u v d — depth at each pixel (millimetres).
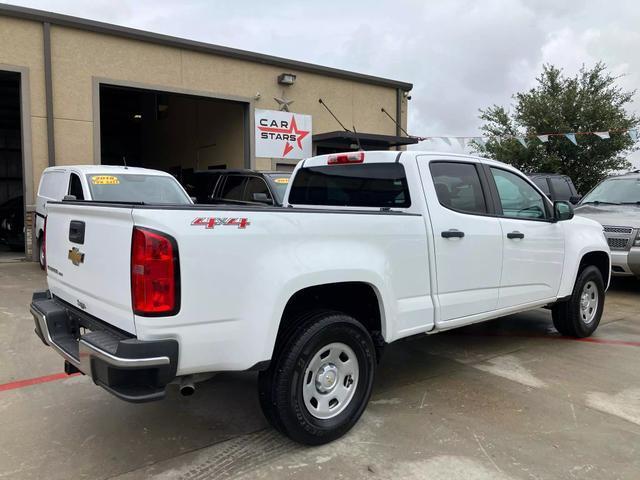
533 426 3664
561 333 5918
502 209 4766
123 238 2795
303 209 3260
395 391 4301
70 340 3434
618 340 5883
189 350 2787
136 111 20922
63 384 4391
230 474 3041
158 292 2674
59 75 11477
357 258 3461
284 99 15172
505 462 3180
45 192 10031
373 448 3346
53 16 11164
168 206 2766
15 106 19844
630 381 4551
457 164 4469
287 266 3104
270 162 15141
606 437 3510
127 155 23469
